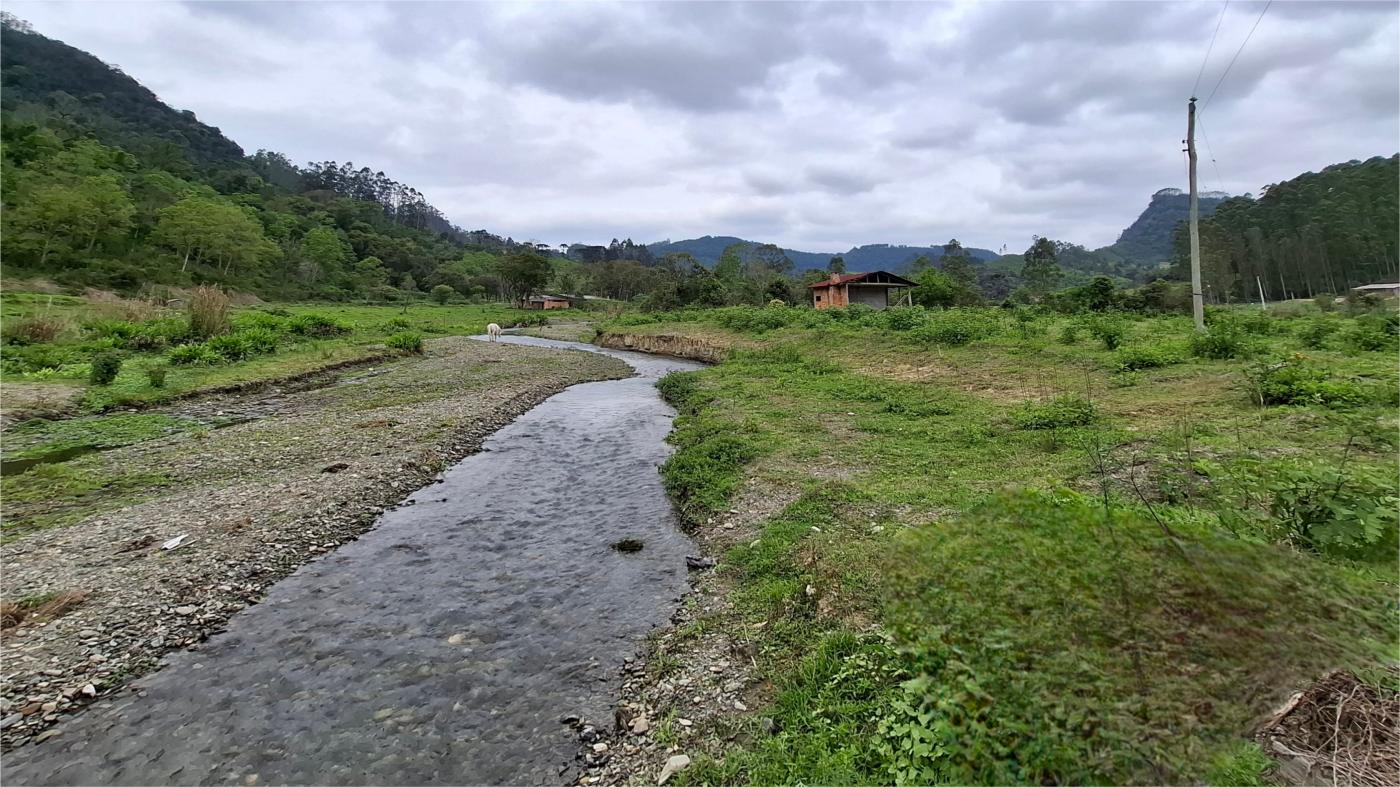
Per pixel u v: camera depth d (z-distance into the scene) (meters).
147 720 5.07
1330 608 2.93
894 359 20.80
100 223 62.72
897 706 3.93
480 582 7.54
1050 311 33.91
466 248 157.38
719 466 10.91
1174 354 15.48
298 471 11.50
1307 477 4.70
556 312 80.50
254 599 7.08
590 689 5.42
